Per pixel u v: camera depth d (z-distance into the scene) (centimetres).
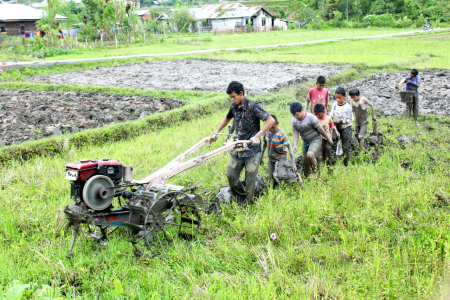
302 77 1869
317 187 659
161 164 811
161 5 13162
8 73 2250
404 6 8325
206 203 618
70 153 908
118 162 516
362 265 452
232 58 2827
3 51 3428
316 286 405
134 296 410
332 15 8894
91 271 469
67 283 439
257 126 618
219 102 1401
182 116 1255
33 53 3338
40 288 430
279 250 501
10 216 567
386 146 884
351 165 775
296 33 6131
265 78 1927
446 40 4119
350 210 584
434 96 1483
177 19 6594
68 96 1551
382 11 8450
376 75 2041
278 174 671
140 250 496
